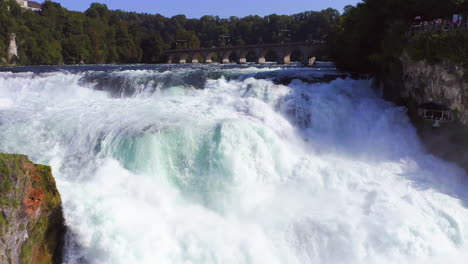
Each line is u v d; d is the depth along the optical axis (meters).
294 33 176.88
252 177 20.58
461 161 25.39
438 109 25.94
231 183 19.59
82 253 15.39
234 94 29.33
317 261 17.41
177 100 28.20
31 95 30.25
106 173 18.52
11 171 14.12
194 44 178.25
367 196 20.73
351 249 17.52
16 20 114.62
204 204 19.27
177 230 17.02
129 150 19.58
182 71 39.19
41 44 110.81
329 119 27.34
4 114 23.95
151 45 150.25
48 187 15.41
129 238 15.70
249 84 29.83
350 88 32.16
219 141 20.33
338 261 17.42
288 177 21.66
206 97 28.56
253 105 26.84
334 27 60.22
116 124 21.69
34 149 20.28
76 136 21.02
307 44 97.94
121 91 31.69
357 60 42.19
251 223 18.59
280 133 24.91
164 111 24.77
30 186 14.85
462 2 31.38
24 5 182.38
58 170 18.78
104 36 142.62
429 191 21.64
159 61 151.62
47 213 15.09
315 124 27.08
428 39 26.66
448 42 25.52
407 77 28.80
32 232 14.49
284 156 22.31
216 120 22.52
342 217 18.75
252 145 21.16
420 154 26.22
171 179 19.77
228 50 130.75
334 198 20.61
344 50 46.19
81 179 18.23
